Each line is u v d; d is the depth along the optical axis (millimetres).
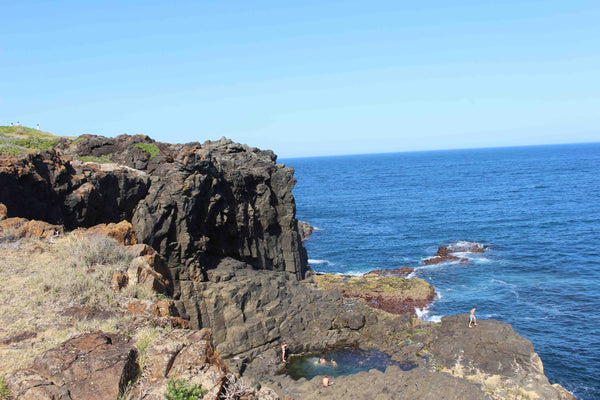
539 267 66125
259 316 41906
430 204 136250
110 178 36312
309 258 78875
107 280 18312
